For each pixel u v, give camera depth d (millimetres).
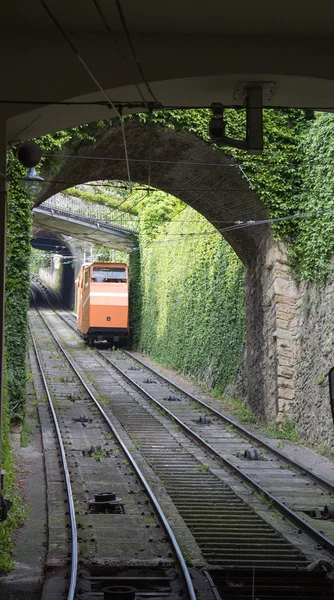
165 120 19297
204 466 17016
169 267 37656
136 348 46594
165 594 9000
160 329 39688
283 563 10312
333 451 17922
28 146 10688
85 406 26062
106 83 9789
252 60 9961
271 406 21969
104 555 10539
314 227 20078
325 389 18781
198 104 10992
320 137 19750
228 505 13773
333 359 18438
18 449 18391
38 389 29625
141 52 9891
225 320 28250
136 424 22859
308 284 20578
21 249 20000
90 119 10641
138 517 12703
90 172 23297
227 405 26500
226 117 20406
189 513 13211
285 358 21312
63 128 10727
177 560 10250
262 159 20938
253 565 10008
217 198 23438
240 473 16172
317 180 19984
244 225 23141
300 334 20906
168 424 23062
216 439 20672
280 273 21484
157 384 32125
